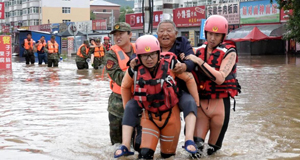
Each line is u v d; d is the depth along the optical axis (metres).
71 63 28.42
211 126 5.21
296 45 35.81
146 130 4.80
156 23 44.25
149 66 4.54
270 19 35.22
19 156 5.27
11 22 96.25
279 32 34.28
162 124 4.79
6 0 108.06
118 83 5.52
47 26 63.09
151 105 4.70
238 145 5.76
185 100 4.81
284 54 35.47
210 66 4.95
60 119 7.73
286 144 5.83
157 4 75.19
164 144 4.92
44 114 8.26
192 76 4.84
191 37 42.28
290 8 25.39
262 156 5.22
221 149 5.54
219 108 5.11
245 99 10.01
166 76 4.62
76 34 44.25
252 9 36.38
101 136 6.36
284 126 7.00
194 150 4.62
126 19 50.38
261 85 12.99
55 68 22.81
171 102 4.69
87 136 6.36
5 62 22.06
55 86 13.42
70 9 93.69
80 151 5.50
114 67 5.49
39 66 24.86
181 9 42.78
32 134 6.52
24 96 10.94
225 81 5.08
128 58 5.49
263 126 7.00
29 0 94.00
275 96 10.49
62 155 5.31
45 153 5.41
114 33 5.52
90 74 18.50
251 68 20.33
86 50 21.61
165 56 4.71
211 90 5.09
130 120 4.88
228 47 5.05
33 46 27.86
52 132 6.65
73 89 12.53
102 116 8.02
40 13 92.62
